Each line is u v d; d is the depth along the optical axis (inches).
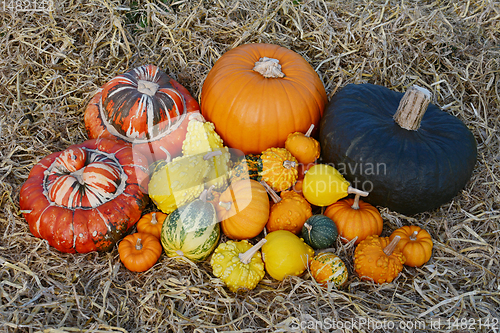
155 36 52.6
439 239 45.3
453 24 53.9
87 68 50.4
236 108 45.5
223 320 40.2
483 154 49.7
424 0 56.0
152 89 45.7
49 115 49.2
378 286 42.0
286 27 53.6
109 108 45.7
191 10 53.0
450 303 41.3
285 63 47.9
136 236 43.1
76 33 51.1
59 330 38.0
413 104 43.4
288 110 45.6
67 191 42.4
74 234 41.7
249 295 41.6
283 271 41.8
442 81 51.6
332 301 40.1
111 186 43.2
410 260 43.1
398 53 52.3
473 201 47.1
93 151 45.5
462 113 51.4
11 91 49.0
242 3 53.6
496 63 52.1
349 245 43.7
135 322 40.1
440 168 43.2
